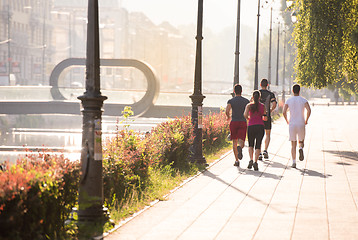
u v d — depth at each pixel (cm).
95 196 966
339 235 935
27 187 766
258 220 1055
